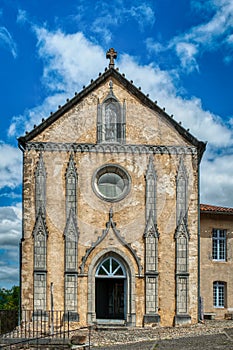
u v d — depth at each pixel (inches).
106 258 1428.4
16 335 1263.5
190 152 1473.9
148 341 1172.5
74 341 1162.0
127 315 1402.6
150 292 1409.9
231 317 1702.8
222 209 1814.7
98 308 1514.5
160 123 1481.3
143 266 1421.0
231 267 1796.3
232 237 1811.0
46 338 1186.0
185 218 1443.2
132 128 1477.6
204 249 1780.3
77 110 1470.2
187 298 1416.1
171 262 1428.4
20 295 1400.1
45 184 1433.3
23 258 1402.6
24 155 1444.4
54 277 1400.1
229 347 1049.5
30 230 1416.1
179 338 1197.7
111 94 1482.5
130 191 1446.9
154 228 1432.1
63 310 1385.3
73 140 1457.9
